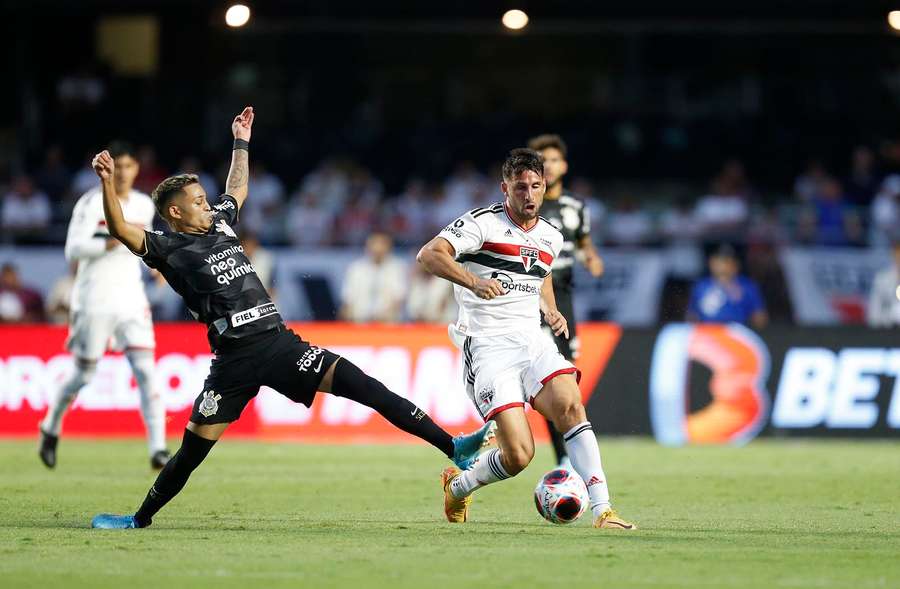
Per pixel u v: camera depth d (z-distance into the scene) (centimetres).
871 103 9431
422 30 8488
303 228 7350
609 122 9262
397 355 5288
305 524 2788
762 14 8100
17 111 9031
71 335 3931
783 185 9119
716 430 5266
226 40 9325
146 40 9262
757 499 3375
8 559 2261
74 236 3822
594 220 7375
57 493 3412
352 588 1991
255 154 9012
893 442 5247
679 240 7262
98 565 2198
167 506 3147
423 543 2469
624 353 5316
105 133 9006
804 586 2022
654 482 3788
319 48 9475
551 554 2327
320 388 2658
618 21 8131
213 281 2602
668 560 2269
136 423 5275
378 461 4372
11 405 5294
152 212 3881
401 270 6375
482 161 9075
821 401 5284
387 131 9119
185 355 5272
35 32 9125
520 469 2662
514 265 2697
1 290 6431
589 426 2681
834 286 7012
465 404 5253
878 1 7994
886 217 7444
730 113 9462
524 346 2697
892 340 5288
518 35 9769
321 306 6788
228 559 2262
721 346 5300
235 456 4531
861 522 2898
